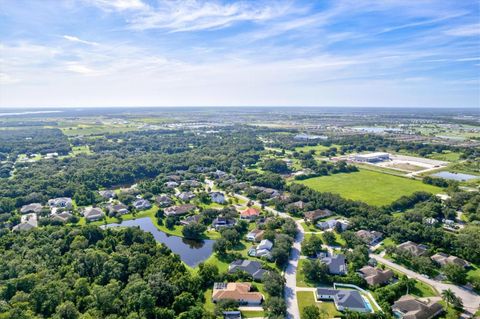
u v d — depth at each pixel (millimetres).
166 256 130375
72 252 131750
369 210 182000
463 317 100750
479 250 135750
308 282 120875
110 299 101062
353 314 97812
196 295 111062
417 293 113062
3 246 136375
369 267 125812
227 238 153250
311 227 173500
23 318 88750
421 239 152125
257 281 121688
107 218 191125
